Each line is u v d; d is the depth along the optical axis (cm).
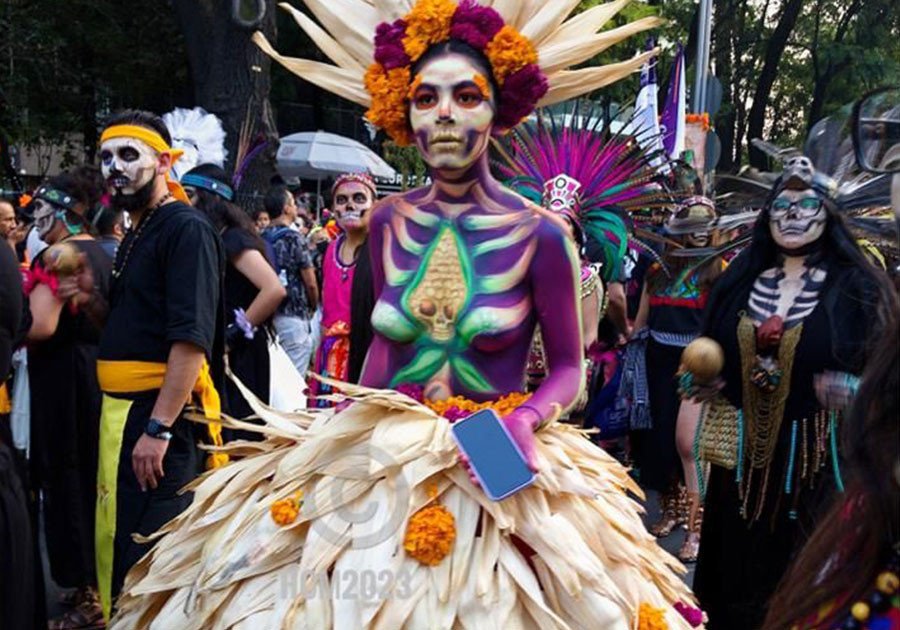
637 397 549
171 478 318
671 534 547
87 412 396
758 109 2308
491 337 231
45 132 1561
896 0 2453
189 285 311
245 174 875
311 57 1734
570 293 236
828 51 2266
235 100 881
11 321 312
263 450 250
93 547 402
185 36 892
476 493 214
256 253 451
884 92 192
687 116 877
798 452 330
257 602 214
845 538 138
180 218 317
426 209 244
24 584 310
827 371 322
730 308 347
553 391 231
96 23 1523
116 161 317
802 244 336
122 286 323
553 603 212
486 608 205
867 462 130
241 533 225
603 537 227
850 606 134
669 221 399
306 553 213
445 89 232
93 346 399
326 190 1617
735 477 346
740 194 387
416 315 237
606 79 248
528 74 236
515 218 238
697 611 245
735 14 2517
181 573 234
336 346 463
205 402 329
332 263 471
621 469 255
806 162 338
